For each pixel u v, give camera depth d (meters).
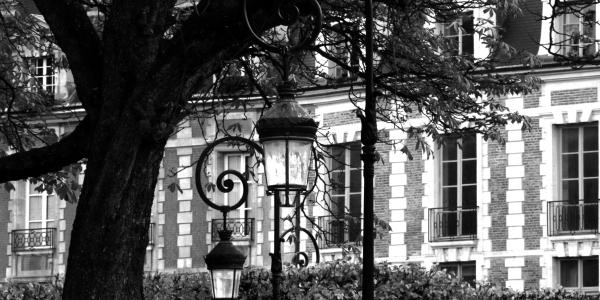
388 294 22.98
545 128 40.62
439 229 41.72
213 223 45.31
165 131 14.39
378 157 16.05
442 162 41.88
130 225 14.41
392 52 21.53
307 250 42.88
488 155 41.34
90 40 15.31
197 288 23.42
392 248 42.38
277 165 14.94
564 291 26.81
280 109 14.98
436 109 22.06
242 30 14.51
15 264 47.88
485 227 41.28
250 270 23.30
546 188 40.62
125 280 14.42
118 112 14.52
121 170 14.30
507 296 25.27
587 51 21.06
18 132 23.64
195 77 14.55
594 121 40.19
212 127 45.28
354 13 20.89
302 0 14.46
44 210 47.81
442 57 21.98
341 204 42.56
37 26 24.11
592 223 40.25
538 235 40.62
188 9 19.86
